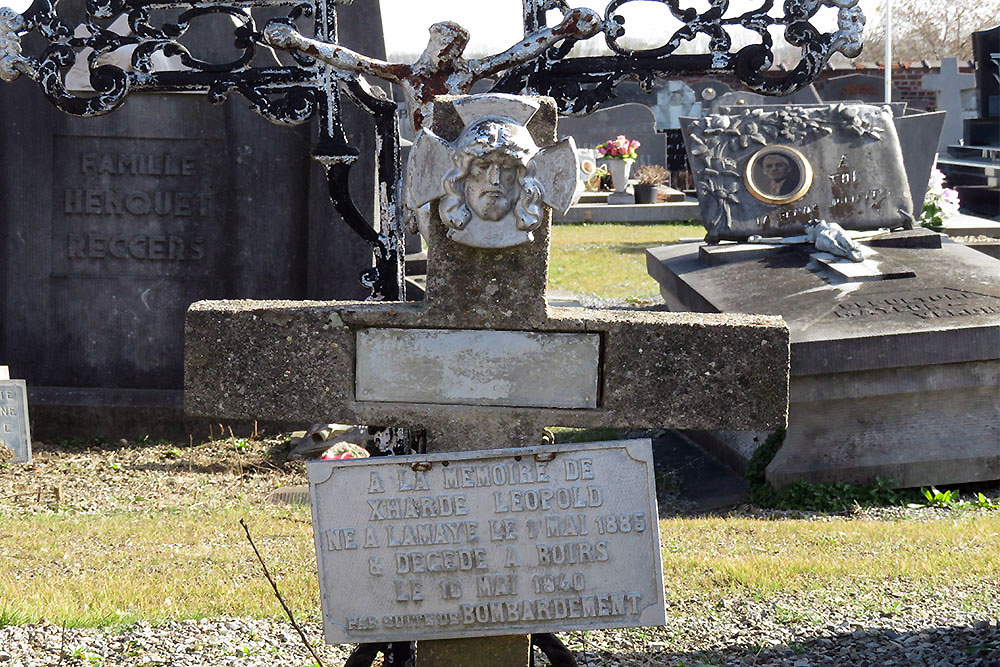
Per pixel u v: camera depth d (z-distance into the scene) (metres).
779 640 4.91
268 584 5.80
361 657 3.81
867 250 9.91
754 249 10.53
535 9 6.41
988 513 7.93
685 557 6.34
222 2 6.69
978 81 28.41
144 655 4.71
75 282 11.24
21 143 11.07
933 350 8.29
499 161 3.45
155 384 11.26
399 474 3.52
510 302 3.61
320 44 5.16
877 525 7.42
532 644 4.23
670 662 4.69
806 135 11.18
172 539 7.02
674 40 6.48
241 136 10.99
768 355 3.59
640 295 16.72
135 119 11.05
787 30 6.43
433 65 5.18
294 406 3.70
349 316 3.65
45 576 6.02
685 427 3.63
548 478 3.52
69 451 10.50
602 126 31.61
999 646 4.61
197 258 11.18
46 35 6.60
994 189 23.11
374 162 10.83
